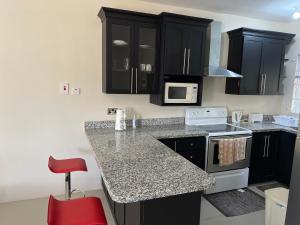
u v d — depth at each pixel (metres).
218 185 3.15
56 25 2.70
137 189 1.36
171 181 1.47
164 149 2.16
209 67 3.26
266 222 2.23
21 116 2.70
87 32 2.84
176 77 3.25
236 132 3.17
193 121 3.50
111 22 2.65
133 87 2.88
